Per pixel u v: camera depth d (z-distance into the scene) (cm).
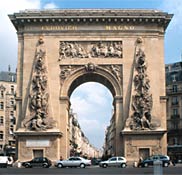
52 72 8494
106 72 8531
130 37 8606
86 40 8594
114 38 8600
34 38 8594
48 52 8556
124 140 8144
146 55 8562
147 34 8612
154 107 8325
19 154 8106
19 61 8600
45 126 8169
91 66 8488
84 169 6912
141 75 8388
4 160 9012
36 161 7819
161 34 8706
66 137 8362
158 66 8525
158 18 8562
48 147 8119
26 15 8531
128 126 8188
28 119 8206
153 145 8125
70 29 8612
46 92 8344
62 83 8475
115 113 8500
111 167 7862
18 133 8125
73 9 8588
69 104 8994
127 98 8412
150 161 7725
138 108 8262
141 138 8144
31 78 8419
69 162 7912
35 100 8256
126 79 8475
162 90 8488
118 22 8606
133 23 8619
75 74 8512
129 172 5756
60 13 8525
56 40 8606
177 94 13950
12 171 6238
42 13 8538
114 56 8562
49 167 7894
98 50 8575
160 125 8231
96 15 8525
